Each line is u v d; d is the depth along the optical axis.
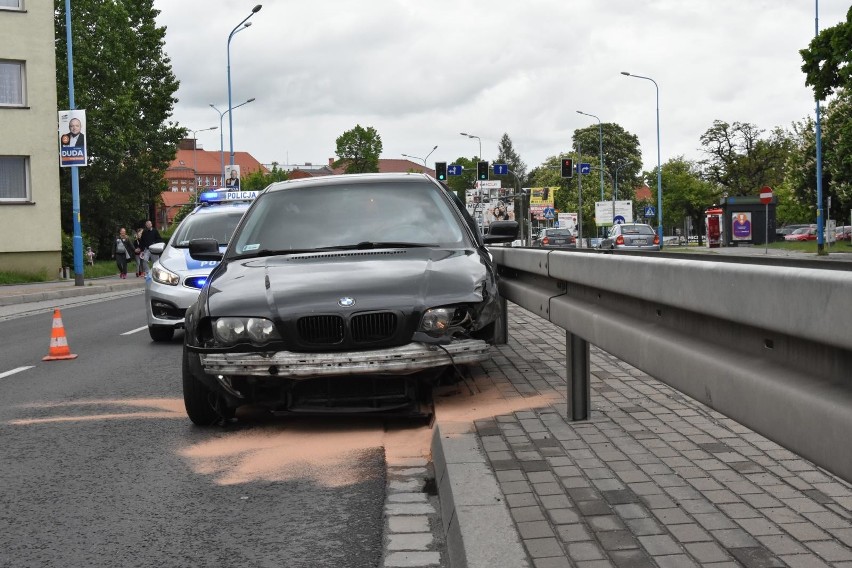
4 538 4.16
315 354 5.80
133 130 54.88
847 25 32.38
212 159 198.38
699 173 90.00
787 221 103.06
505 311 9.65
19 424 6.85
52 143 35.88
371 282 6.13
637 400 6.33
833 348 2.33
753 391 2.69
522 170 167.88
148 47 61.50
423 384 6.22
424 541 3.93
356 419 6.52
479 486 4.20
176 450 5.80
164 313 12.24
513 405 6.23
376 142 143.38
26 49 35.38
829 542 3.38
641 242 38.50
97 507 4.61
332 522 4.24
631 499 3.99
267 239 7.26
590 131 115.69
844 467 2.21
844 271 2.24
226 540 4.04
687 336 3.40
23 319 18.05
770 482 4.21
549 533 3.56
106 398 7.92
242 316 5.93
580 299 5.35
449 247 7.06
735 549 3.34
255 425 6.46
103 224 58.75
